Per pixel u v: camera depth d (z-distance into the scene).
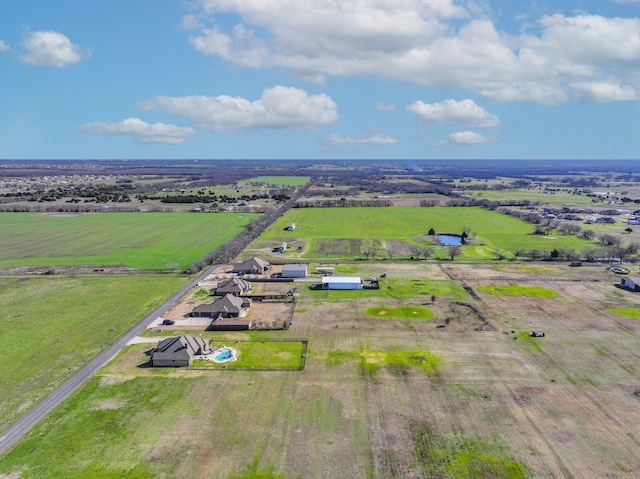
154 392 66.25
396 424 58.25
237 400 64.00
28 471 50.44
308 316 95.81
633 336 84.69
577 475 49.44
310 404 62.84
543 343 81.88
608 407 62.03
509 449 53.53
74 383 68.88
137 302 104.75
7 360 76.25
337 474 49.53
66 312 98.31
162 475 49.62
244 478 49.06
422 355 77.38
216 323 89.00
